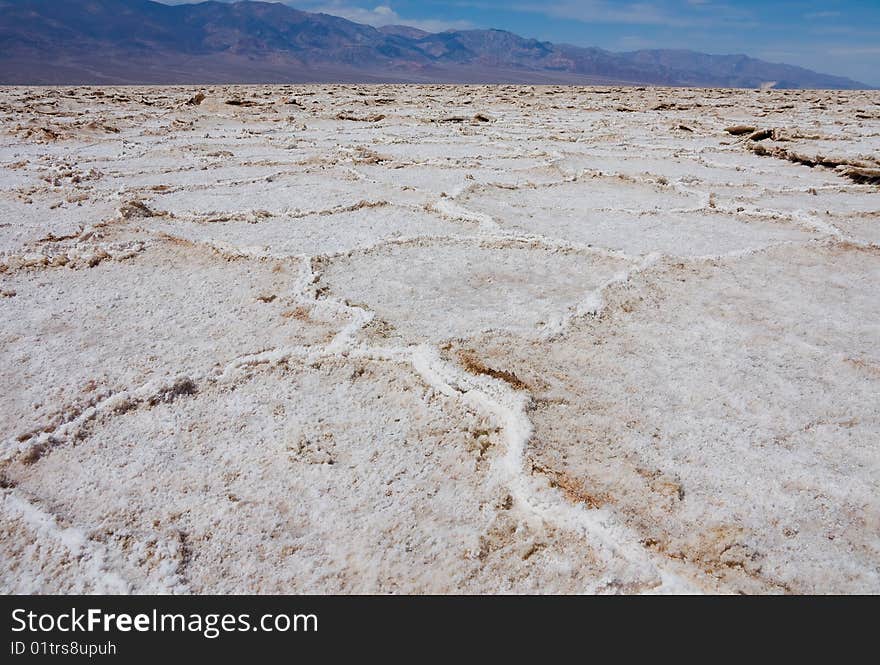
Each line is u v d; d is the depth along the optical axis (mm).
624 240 5680
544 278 4719
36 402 3018
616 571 2141
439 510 2416
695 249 5430
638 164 9609
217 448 2746
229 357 3486
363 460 2680
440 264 4980
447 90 27047
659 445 2742
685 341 3715
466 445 2795
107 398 3062
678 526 2297
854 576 2102
